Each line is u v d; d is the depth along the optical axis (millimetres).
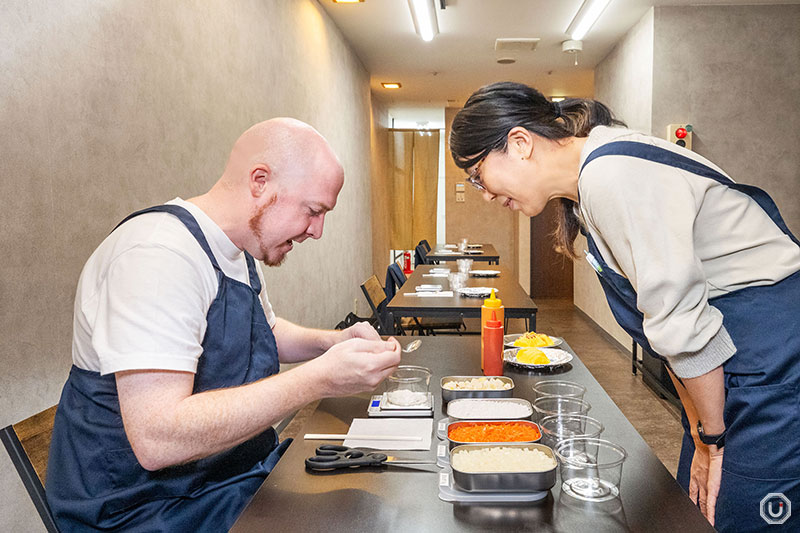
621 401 4180
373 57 6586
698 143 4816
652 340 1143
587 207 1194
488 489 1057
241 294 1372
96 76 1920
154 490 1228
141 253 1189
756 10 4715
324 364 1184
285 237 1370
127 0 2090
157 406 1083
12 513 1620
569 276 9664
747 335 1200
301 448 1307
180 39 2471
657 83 4805
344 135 5848
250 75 3289
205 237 1303
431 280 4625
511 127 1315
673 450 3322
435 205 10172
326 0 4766
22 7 1616
